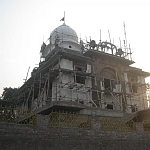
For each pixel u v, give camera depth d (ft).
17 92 116.26
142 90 109.29
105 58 100.73
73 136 45.24
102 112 76.18
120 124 53.11
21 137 40.04
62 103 70.79
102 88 93.45
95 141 47.50
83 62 93.76
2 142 38.22
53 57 86.63
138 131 54.54
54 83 88.12
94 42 101.19
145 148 53.67
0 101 109.50
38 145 41.04
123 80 102.94
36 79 98.73
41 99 93.81
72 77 87.61
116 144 49.90
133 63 107.86
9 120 41.78
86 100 84.89
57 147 42.73
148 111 74.74
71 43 109.81
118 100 97.09
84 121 48.80
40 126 42.60
